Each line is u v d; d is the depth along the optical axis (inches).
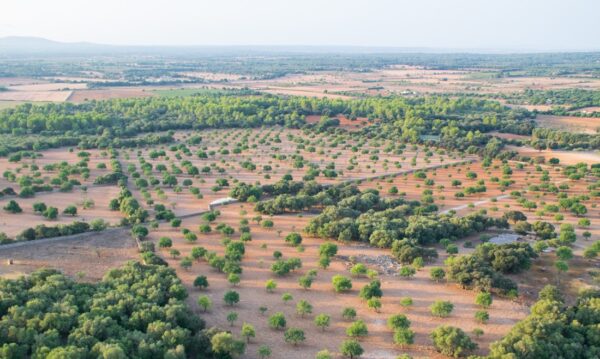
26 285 4188.0
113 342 3314.5
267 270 4926.2
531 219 6510.8
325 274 4852.4
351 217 6141.7
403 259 5093.5
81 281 4517.7
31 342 3380.9
